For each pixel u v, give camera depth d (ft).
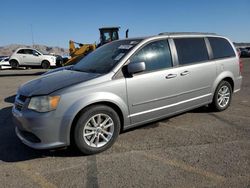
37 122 14.67
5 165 14.90
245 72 55.67
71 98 15.03
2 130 20.17
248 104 26.11
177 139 17.70
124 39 19.97
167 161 14.75
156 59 18.31
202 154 15.47
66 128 15.01
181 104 19.54
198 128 19.58
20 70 87.61
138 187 12.42
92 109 15.53
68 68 19.98
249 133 18.52
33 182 13.15
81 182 13.01
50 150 16.49
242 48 148.36
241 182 12.57
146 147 16.61
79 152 15.96
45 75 18.93
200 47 21.21
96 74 16.63
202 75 20.75
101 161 15.02
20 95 16.17
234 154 15.38
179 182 12.70
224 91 23.16
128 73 16.88
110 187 12.50
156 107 18.16
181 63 19.53
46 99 14.79
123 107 16.69
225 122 20.76
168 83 18.52
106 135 16.34
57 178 13.43
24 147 17.10
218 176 13.12
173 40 19.58
